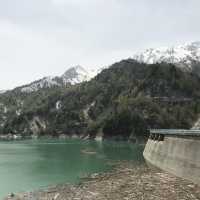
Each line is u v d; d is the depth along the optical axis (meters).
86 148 177.25
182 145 77.75
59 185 76.38
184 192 61.31
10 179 85.88
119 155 136.88
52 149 173.00
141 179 76.06
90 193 65.44
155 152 99.38
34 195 66.94
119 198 60.06
